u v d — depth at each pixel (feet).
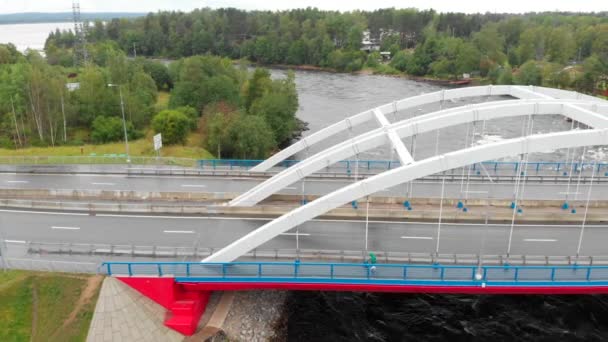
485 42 606.55
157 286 111.45
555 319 126.11
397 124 149.48
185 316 112.78
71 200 166.30
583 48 606.55
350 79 594.65
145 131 306.55
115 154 238.89
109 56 390.21
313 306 131.85
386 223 146.41
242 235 138.82
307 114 394.32
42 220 147.64
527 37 601.62
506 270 113.29
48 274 113.39
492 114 138.62
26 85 285.43
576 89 457.27
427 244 132.57
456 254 118.32
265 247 130.21
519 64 583.99
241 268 115.14
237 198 156.66
